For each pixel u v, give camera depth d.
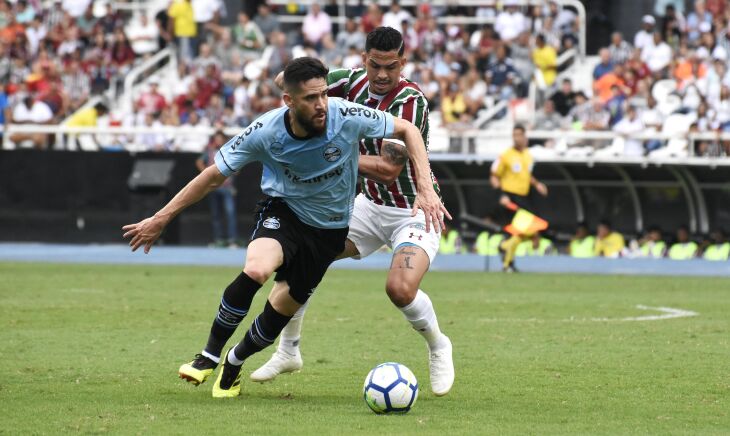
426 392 27.30
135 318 42.28
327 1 106.50
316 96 23.73
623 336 38.03
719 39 94.88
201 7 104.12
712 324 41.66
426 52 97.25
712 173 82.31
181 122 95.12
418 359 32.72
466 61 96.62
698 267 73.75
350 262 76.62
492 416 23.86
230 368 26.22
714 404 25.45
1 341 35.66
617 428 22.53
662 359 32.69
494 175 69.06
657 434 21.94
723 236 82.69
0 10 107.56
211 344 25.61
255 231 25.97
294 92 23.73
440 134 84.88
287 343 27.98
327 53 97.19
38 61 102.62
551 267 73.56
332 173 25.14
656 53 93.50
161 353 33.34
